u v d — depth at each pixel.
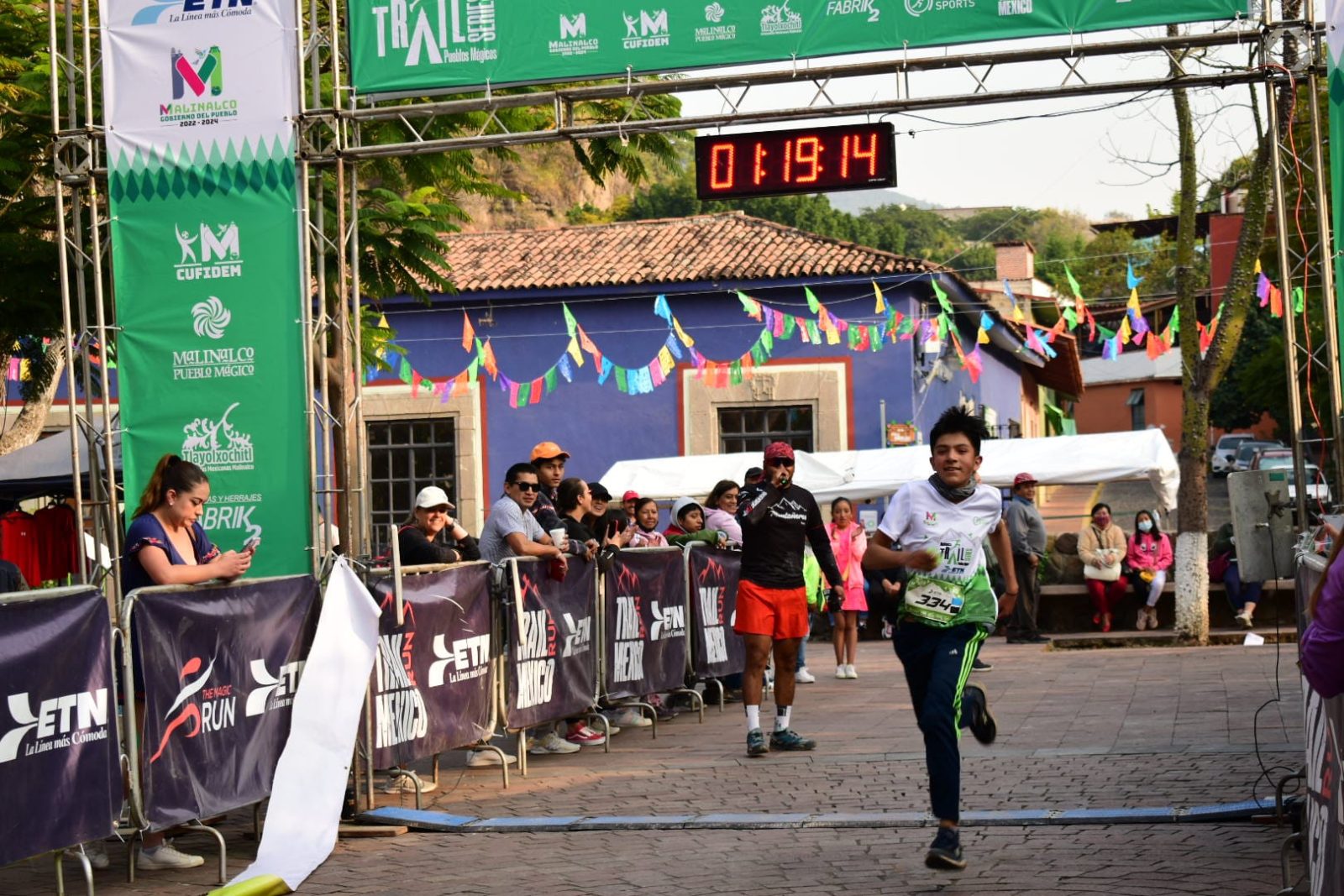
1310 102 7.93
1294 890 5.09
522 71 8.74
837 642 14.65
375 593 7.82
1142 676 13.38
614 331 24.72
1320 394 23.78
